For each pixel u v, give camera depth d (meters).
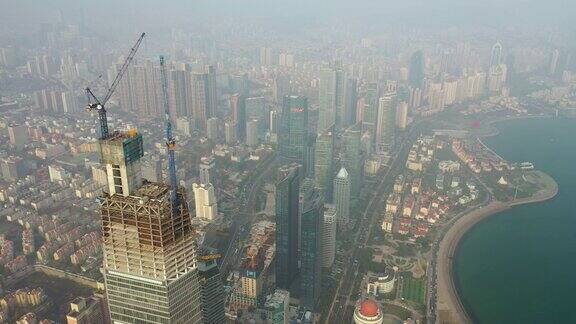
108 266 198.88
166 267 191.50
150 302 199.50
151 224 184.25
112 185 193.00
